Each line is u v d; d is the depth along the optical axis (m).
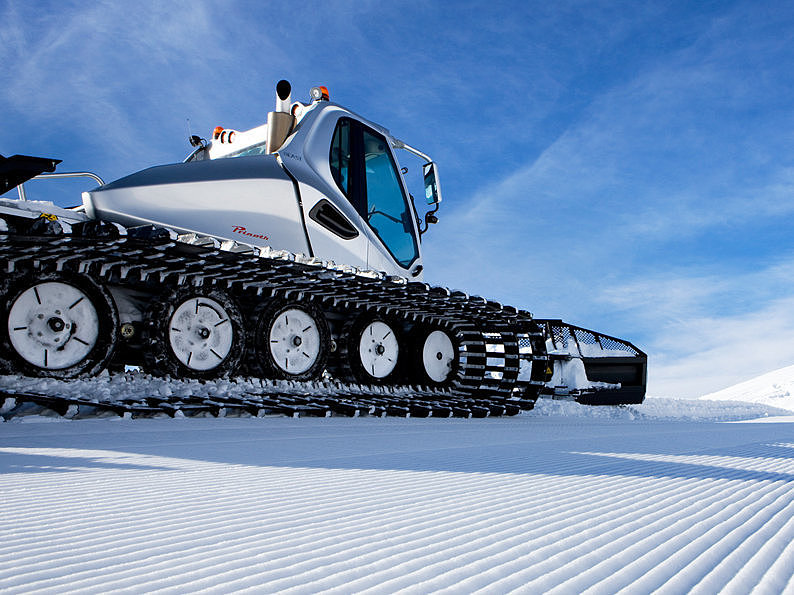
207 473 2.50
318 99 7.56
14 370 4.89
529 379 8.98
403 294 7.16
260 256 5.63
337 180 7.28
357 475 2.51
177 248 5.23
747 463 3.11
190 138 8.59
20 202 5.27
